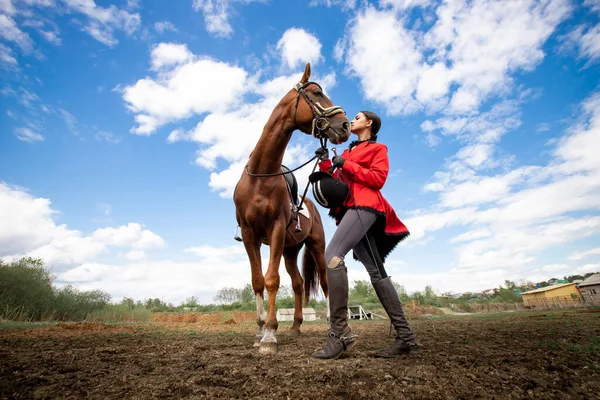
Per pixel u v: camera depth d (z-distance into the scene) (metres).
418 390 1.67
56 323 8.12
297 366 2.25
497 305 34.00
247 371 2.16
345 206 2.74
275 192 3.51
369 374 1.92
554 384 1.72
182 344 4.06
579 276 73.00
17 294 10.90
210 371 2.20
